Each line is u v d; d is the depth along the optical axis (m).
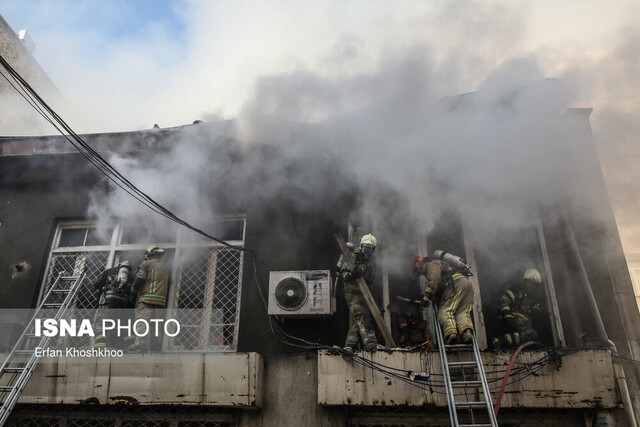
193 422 6.43
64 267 7.87
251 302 7.18
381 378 5.90
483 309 7.24
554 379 5.75
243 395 6.00
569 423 6.00
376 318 6.40
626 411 5.78
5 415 5.68
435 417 6.14
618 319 6.59
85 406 6.43
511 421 6.05
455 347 5.96
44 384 6.20
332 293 6.90
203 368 6.13
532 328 6.50
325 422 6.15
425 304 6.66
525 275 6.64
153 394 6.08
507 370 5.70
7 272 7.76
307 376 6.39
